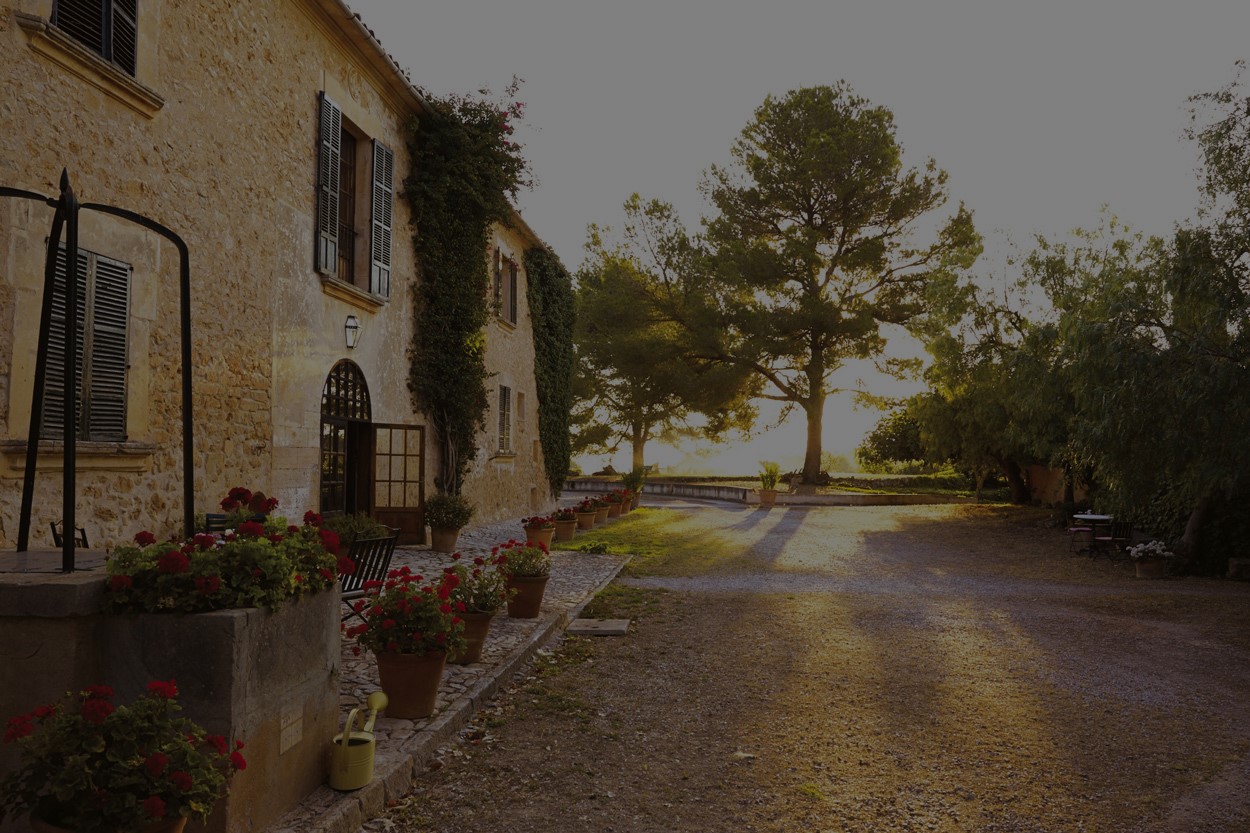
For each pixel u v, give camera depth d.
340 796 3.60
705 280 30.70
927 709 5.52
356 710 3.80
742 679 6.19
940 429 22.83
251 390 8.93
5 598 2.88
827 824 3.76
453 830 3.59
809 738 4.91
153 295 7.32
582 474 46.59
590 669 6.41
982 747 4.80
